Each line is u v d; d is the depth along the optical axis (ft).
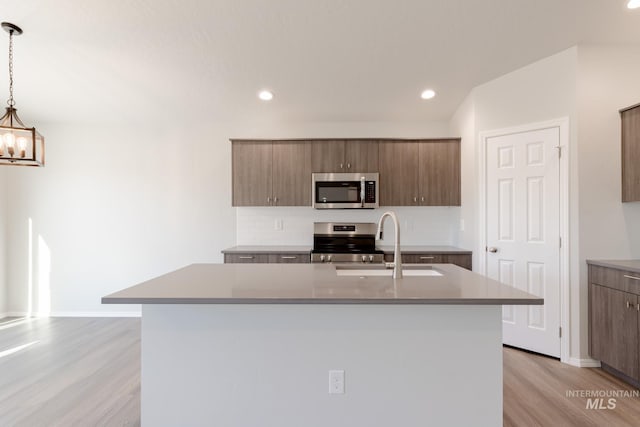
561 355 9.18
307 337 5.60
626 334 7.76
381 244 13.53
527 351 9.84
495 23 8.25
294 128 13.55
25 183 13.37
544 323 9.54
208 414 5.61
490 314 5.56
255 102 12.14
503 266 10.41
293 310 5.60
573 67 8.96
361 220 13.55
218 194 13.60
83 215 13.42
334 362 5.60
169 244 13.57
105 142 13.46
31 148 7.01
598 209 8.89
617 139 8.89
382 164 12.51
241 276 6.52
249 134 13.52
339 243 13.46
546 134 9.50
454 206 12.94
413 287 5.58
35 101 11.84
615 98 8.89
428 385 5.58
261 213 13.61
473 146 11.27
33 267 13.42
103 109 12.46
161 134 13.53
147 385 5.61
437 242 13.50
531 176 9.80
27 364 9.12
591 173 8.90
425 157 12.48
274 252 11.86
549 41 8.84
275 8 7.79
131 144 13.50
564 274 9.13
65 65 9.90
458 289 5.43
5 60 9.55
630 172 8.66
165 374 5.60
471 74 10.43
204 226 13.62
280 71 10.34
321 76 10.61
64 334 11.39
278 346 5.60
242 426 5.61
